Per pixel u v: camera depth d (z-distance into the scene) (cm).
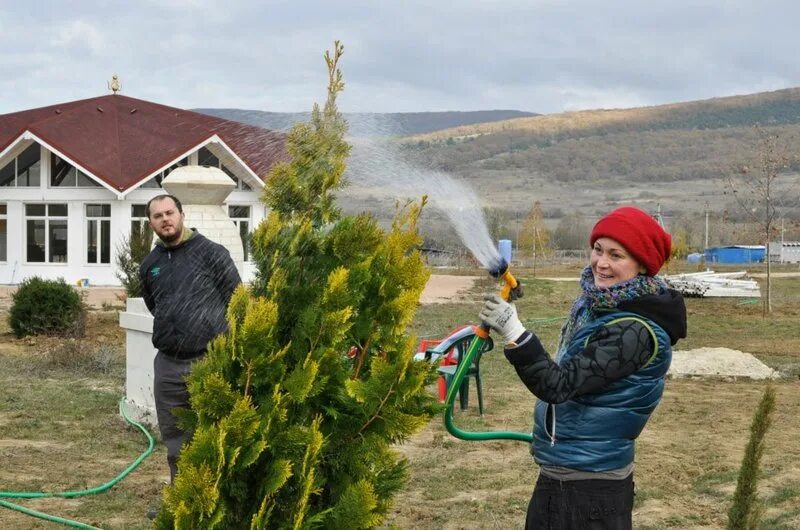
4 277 3562
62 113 3784
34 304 1884
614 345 372
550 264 6888
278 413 368
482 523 708
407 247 409
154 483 808
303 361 383
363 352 404
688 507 753
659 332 377
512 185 11300
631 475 395
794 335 2116
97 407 1134
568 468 384
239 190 3438
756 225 4994
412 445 961
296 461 373
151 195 3509
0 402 1154
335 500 394
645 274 388
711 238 9119
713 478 830
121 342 1841
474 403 1214
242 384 374
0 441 958
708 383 1423
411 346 394
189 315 644
